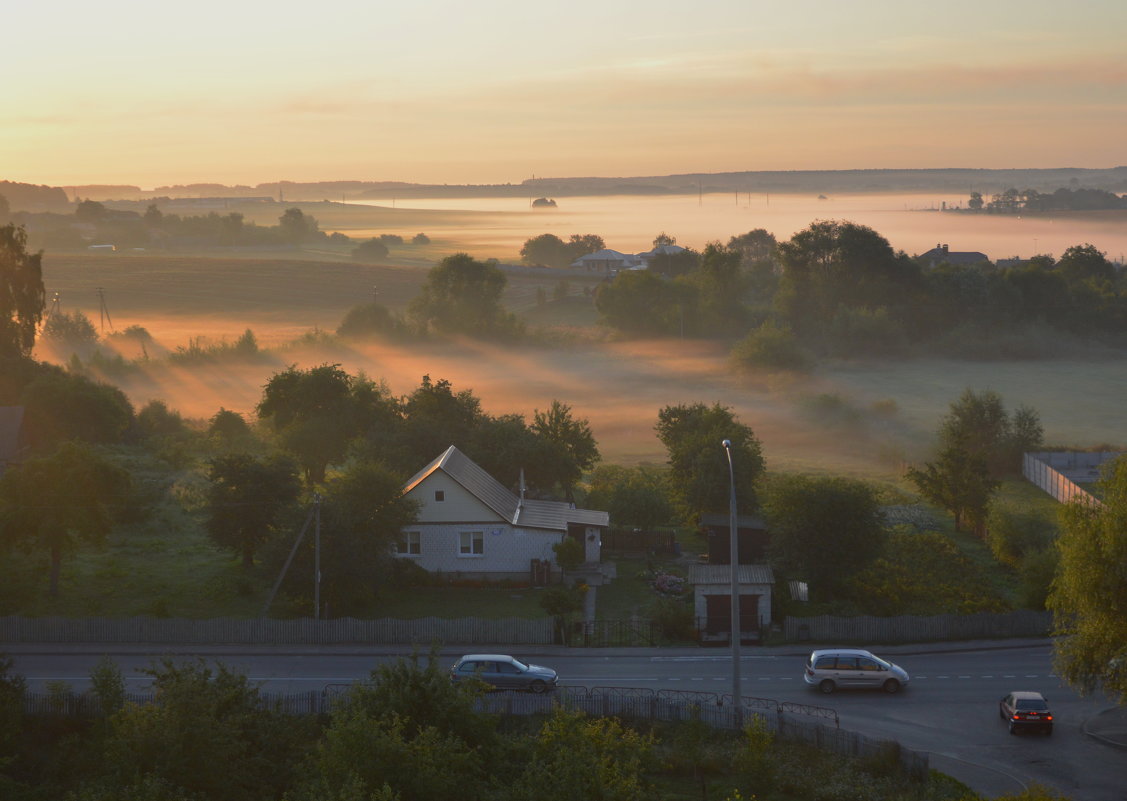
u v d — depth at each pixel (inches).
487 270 7367.1
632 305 7185.0
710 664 1952.5
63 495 2237.9
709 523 2615.7
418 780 1112.2
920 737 1605.6
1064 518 1603.1
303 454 3208.7
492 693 1665.8
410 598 2324.1
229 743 1268.5
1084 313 7076.8
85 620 2057.1
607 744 1288.1
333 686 1782.7
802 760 1492.4
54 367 4392.2
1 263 4547.2
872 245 7199.8
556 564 2448.3
